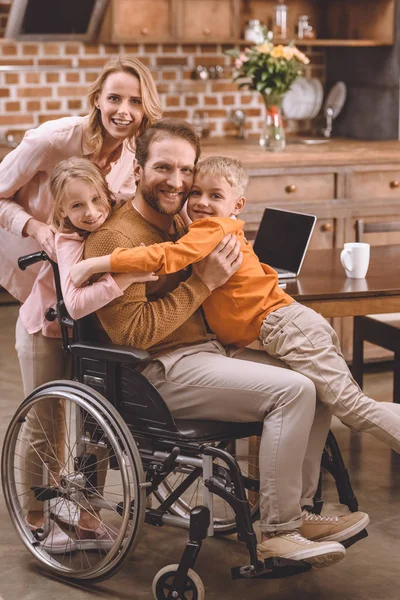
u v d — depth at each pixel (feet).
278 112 19.30
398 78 21.76
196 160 9.53
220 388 9.34
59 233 9.59
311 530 9.63
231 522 11.03
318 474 9.74
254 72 19.04
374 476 12.83
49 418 10.70
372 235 18.78
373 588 9.87
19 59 22.27
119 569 9.60
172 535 11.13
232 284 9.69
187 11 21.71
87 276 9.04
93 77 22.89
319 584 9.96
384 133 22.39
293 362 9.53
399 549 10.73
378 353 17.87
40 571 10.29
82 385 9.59
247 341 9.95
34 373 10.72
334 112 23.50
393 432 9.18
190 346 9.79
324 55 24.00
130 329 9.22
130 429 9.53
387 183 18.88
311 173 18.29
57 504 11.16
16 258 11.02
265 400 9.21
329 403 9.37
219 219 9.43
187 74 23.18
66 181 9.23
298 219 12.06
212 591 9.81
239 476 8.90
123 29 21.30
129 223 9.45
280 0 23.09
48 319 10.24
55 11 21.94
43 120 22.79
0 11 21.88
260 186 18.01
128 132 10.24
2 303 22.36
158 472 9.40
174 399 9.57
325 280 11.87
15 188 10.57
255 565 8.96
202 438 9.16
